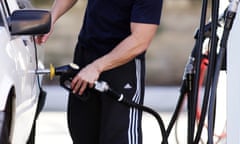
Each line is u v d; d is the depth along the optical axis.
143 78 9.61
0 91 7.33
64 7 10.77
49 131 16.02
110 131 9.44
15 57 8.21
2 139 7.25
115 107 9.41
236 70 8.02
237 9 7.98
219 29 8.82
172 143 12.91
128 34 9.45
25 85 8.73
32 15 8.38
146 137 15.18
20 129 8.60
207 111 8.85
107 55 9.00
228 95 8.16
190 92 8.87
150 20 8.95
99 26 9.54
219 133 9.44
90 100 9.80
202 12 8.25
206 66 9.12
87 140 10.12
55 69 9.09
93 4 9.54
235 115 8.04
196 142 8.42
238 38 7.98
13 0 10.27
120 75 9.44
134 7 9.02
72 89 9.04
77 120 10.05
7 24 8.41
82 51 9.80
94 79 8.90
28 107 9.12
